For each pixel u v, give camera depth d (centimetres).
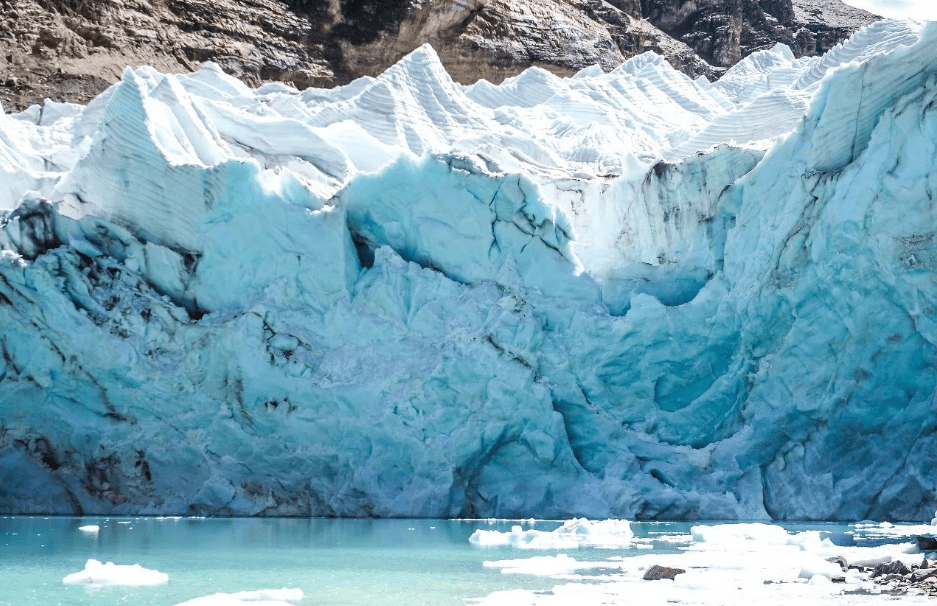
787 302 1864
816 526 1616
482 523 1634
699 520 1775
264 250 1888
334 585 873
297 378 1809
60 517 1698
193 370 1820
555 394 1856
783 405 1850
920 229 1758
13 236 1870
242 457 1811
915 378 1795
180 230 1905
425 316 1856
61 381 1806
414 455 1778
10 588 845
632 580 895
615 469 1839
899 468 1750
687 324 1909
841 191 1806
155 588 852
